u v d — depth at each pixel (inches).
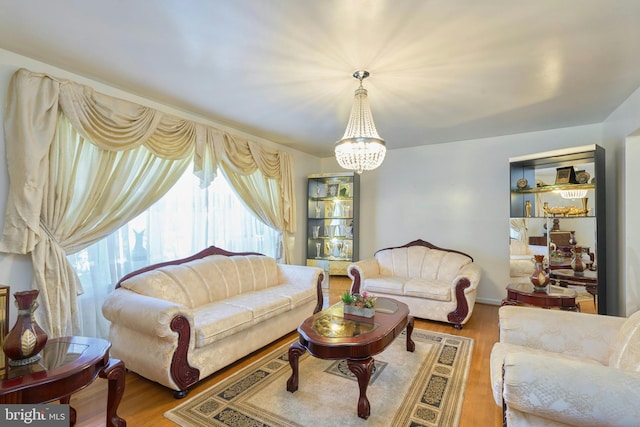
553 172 146.2
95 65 92.4
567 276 133.8
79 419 73.0
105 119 100.1
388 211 202.8
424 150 190.9
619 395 41.6
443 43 79.0
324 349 76.0
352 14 68.1
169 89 109.0
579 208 135.0
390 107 124.6
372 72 95.0
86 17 69.8
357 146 93.6
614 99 116.1
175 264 116.7
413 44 79.6
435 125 149.2
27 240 83.7
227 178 148.7
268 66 92.1
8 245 82.5
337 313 99.0
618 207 128.0
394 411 75.5
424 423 71.2
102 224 103.2
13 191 83.3
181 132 124.8
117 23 72.1
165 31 75.1
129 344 88.9
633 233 117.7
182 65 92.1
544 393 45.1
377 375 93.0
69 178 94.5
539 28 72.6
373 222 208.1
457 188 180.7
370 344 76.3
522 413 49.4
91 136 97.0
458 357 105.0
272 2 64.4
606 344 68.1
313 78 99.6
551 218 141.1
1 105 83.6
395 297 149.4
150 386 87.9
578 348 70.0
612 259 134.0
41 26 73.3
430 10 66.4
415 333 128.6
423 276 166.7
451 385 87.3
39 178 85.7
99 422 72.1
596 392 42.6
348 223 217.0
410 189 195.3
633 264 117.7
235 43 80.1
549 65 90.2
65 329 90.1
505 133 163.5
